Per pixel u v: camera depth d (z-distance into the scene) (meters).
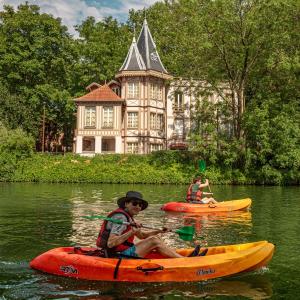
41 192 27.56
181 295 7.28
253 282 7.98
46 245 11.08
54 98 52.66
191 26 37.62
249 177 38.97
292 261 9.55
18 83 53.12
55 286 7.68
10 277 8.17
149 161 42.34
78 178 39.75
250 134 39.81
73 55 56.44
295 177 37.75
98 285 7.73
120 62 55.22
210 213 17.73
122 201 8.49
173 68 47.03
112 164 41.88
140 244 8.41
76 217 16.08
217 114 41.91
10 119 49.38
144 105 48.03
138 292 7.39
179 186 35.47
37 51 53.03
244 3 36.53
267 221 15.45
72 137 61.84
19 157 42.84
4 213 17.09
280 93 40.44
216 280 8.05
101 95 48.12
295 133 37.91
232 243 11.54
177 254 8.52
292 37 38.25
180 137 50.22
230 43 38.38
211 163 40.91
